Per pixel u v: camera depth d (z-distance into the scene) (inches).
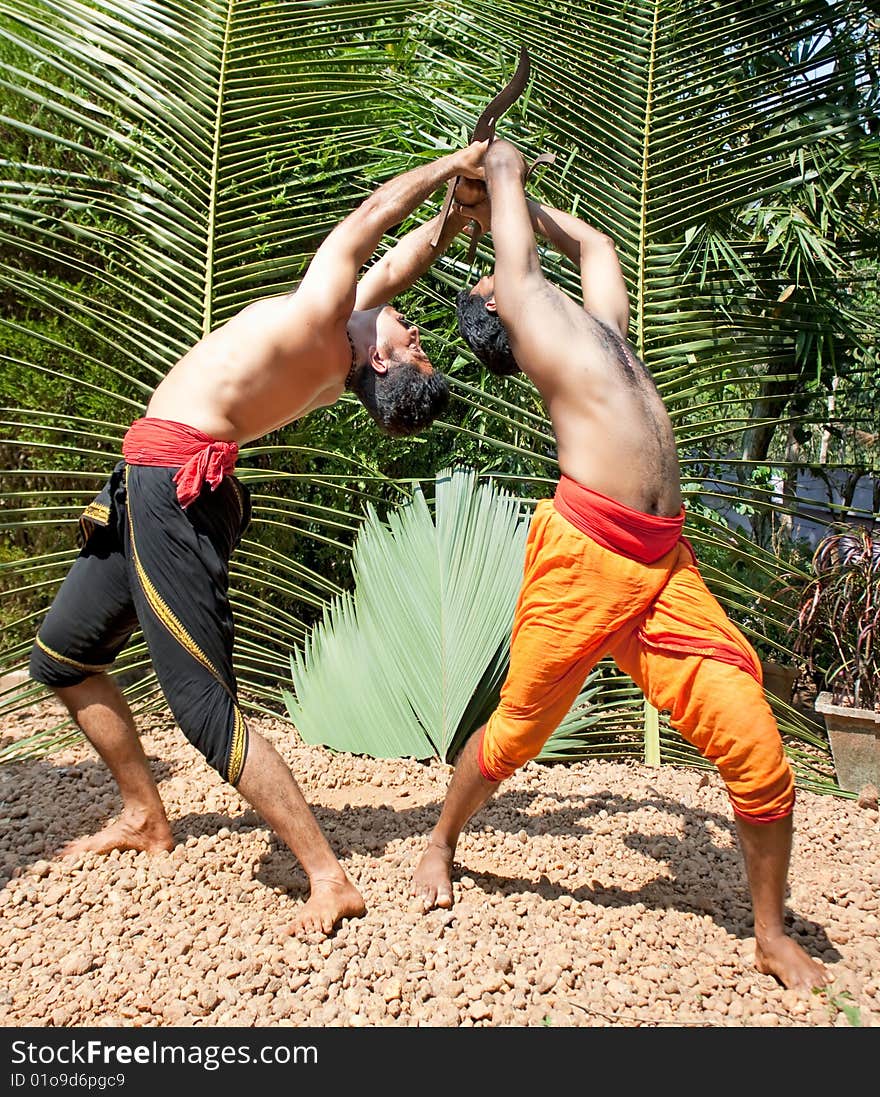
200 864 128.4
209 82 196.9
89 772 163.0
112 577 125.4
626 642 112.4
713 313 195.9
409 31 211.6
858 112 197.3
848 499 227.8
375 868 129.2
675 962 111.7
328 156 197.0
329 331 120.5
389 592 173.6
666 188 199.3
